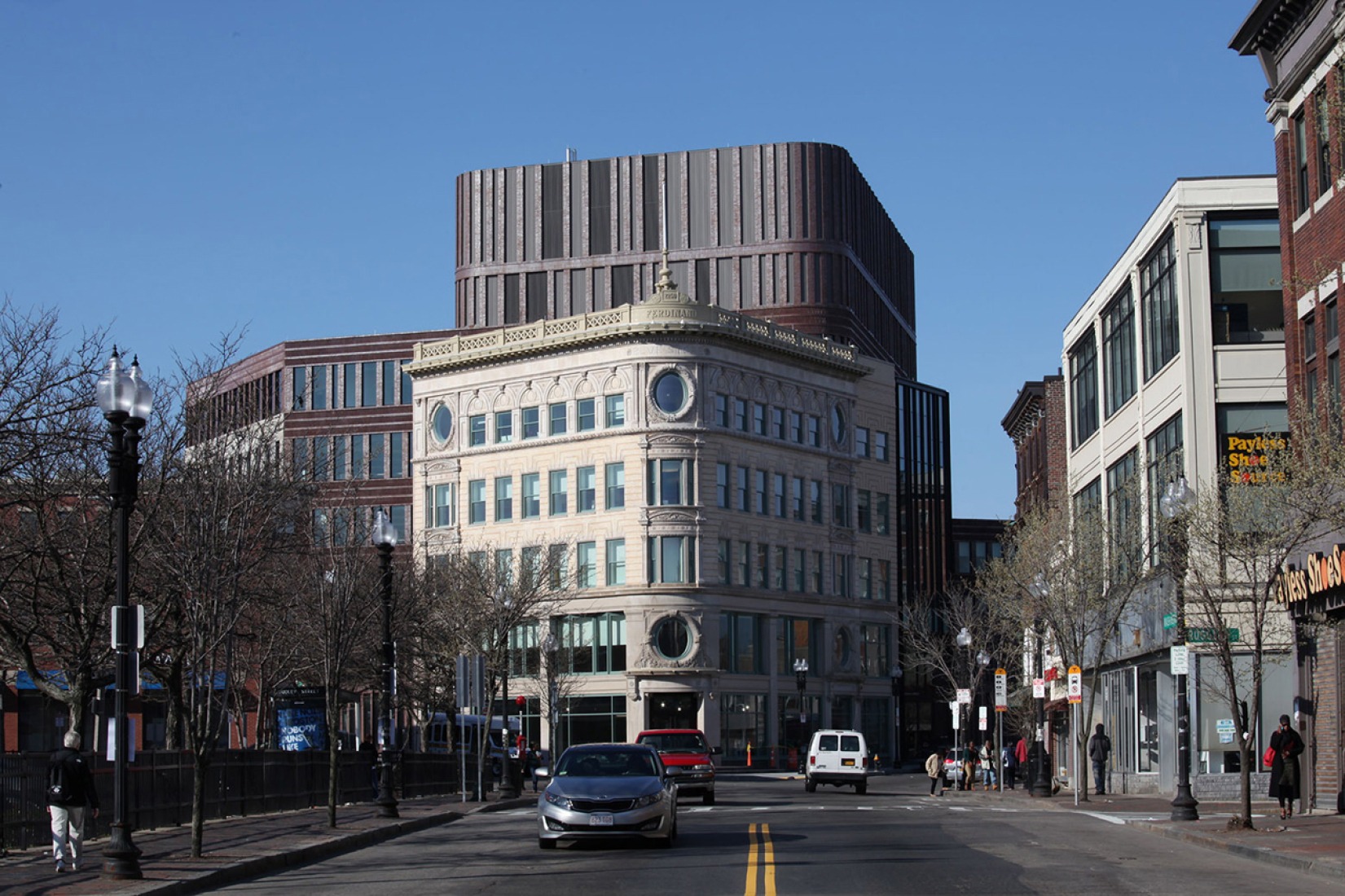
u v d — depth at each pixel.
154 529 38.00
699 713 87.62
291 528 52.00
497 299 118.25
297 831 32.28
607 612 88.69
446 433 96.44
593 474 89.69
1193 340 46.75
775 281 112.25
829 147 113.56
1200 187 47.25
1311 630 33.16
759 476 92.88
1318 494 29.83
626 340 88.94
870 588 101.75
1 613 38.38
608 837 27.38
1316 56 35.03
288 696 55.34
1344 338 33.53
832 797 54.12
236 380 112.88
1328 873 22.48
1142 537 50.97
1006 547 71.62
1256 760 44.88
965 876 22.38
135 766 32.06
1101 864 24.25
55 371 33.34
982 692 89.12
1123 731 55.78
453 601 72.25
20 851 27.36
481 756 47.62
